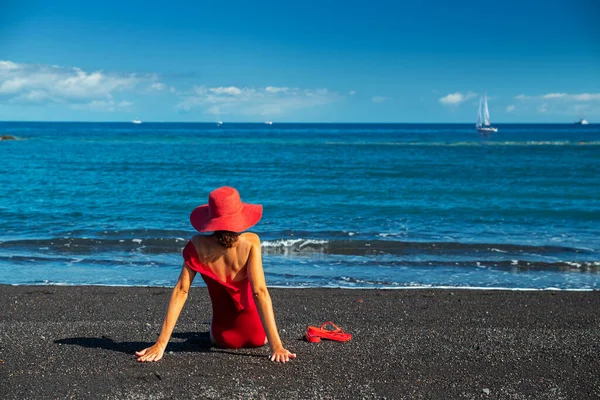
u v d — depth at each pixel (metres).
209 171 31.83
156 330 6.10
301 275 10.14
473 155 46.41
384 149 55.78
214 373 4.64
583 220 16.50
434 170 32.69
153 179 27.27
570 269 10.86
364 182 26.42
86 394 4.22
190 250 4.92
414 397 4.24
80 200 19.77
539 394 4.33
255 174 30.27
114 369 4.73
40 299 8.06
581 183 26.27
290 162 38.53
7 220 15.52
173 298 5.01
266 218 16.50
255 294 4.92
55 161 37.84
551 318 7.34
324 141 76.31
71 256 11.42
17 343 5.50
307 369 4.77
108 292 8.52
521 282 9.87
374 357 5.12
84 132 116.81
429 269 10.73
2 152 47.19
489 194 22.34
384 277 10.07
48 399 4.13
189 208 18.16
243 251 4.86
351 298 8.32
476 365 4.95
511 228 15.15
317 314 7.33
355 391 4.32
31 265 10.65
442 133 123.75
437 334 5.98
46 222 15.28
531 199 20.97
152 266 10.71
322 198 21.03
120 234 13.57
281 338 5.72
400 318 7.17
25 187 23.28
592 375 4.75
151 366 4.80
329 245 12.48
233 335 5.18
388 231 14.45
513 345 5.56
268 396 4.20
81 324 6.33
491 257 11.70
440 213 17.61
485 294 8.74
